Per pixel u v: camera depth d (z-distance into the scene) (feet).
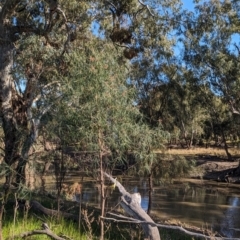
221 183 112.98
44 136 30.89
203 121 181.98
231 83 107.76
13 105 42.80
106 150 21.81
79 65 22.06
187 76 96.37
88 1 53.47
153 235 23.25
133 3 58.18
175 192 90.48
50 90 30.76
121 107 21.58
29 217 30.91
